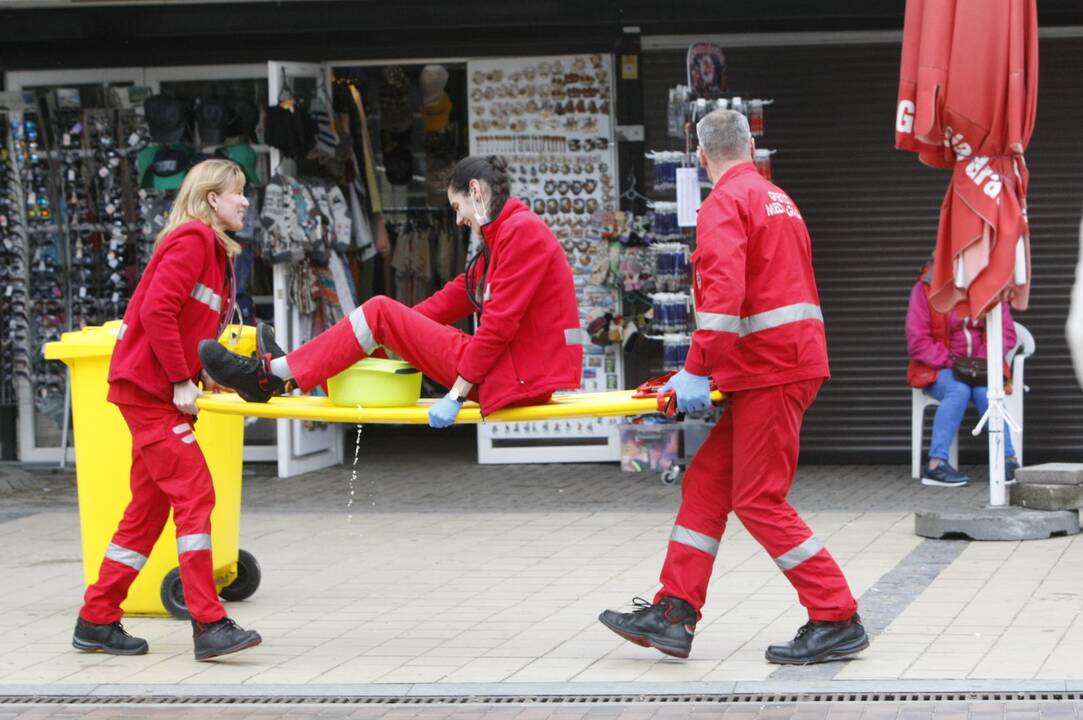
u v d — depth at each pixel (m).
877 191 12.18
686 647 6.23
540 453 12.80
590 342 12.62
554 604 7.54
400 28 11.89
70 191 12.92
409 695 5.96
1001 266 8.85
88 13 12.23
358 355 6.31
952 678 5.91
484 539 9.41
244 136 12.77
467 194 6.19
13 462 13.30
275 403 6.44
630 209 12.48
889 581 7.80
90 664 6.58
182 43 12.70
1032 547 8.62
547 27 12.32
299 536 9.66
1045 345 12.04
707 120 6.25
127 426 7.09
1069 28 11.83
